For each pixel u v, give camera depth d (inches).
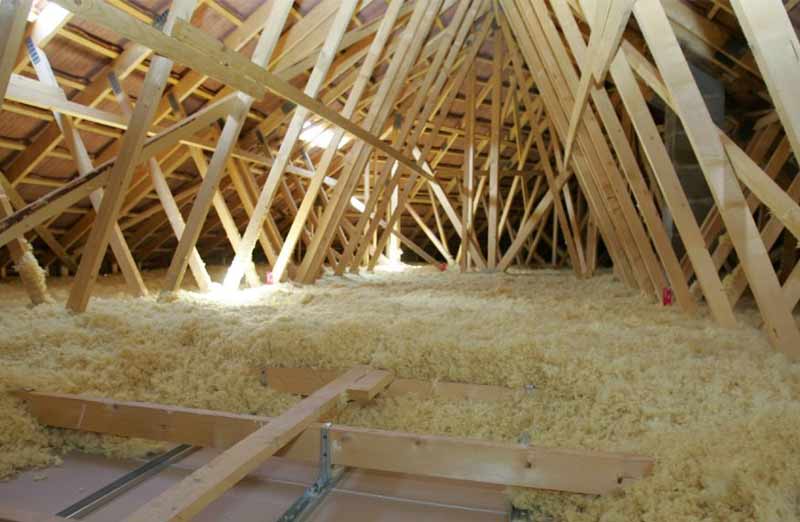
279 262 183.0
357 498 61.9
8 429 70.7
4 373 78.5
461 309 130.9
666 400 73.6
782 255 162.2
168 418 69.7
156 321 109.1
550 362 84.0
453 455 61.1
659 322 115.5
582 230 320.5
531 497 59.9
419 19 156.9
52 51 113.2
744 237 90.3
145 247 227.3
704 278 107.7
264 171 205.8
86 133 137.6
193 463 69.4
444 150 275.3
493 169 261.4
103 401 72.5
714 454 58.1
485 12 203.9
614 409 74.1
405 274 251.9
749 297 154.5
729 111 152.7
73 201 107.6
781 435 60.2
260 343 95.1
